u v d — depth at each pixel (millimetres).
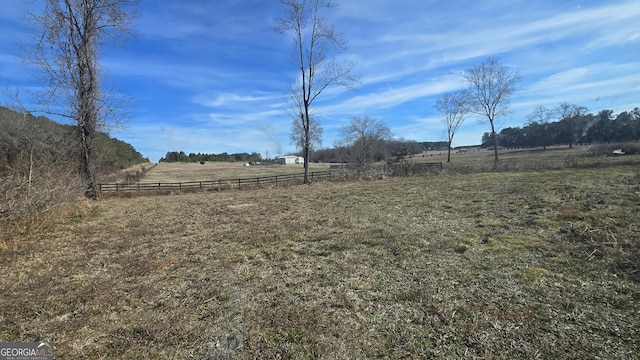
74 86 13930
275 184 21656
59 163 11125
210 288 4340
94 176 15359
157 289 4367
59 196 8914
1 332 3309
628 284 3846
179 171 54625
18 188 7461
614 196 8750
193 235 7500
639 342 2758
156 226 8641
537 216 7387
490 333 3014
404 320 3330
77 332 3285
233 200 14266
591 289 3801
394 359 2701
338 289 4176
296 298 3949
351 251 5801
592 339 2840
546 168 19859
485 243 5797
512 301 3617
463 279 4297
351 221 8289
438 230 6871
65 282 4727
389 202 11062
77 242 7039
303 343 2973
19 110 11945
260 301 3898
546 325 3105
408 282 4297
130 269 5223
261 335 3129
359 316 3447
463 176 19484
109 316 3627
